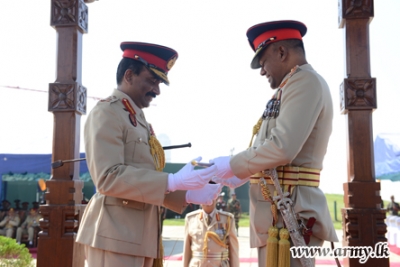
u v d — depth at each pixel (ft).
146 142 10.12
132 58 10.41
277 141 8.77
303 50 9.96
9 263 17.08
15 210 40.55
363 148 12.48
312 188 9.35
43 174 36.35
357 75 12.69
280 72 9.90
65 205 12.44
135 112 10.25
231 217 16.55
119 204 9.49
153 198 9.04
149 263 10.01
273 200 9.07
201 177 9.03
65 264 12.18
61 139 12.90
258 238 9.43
